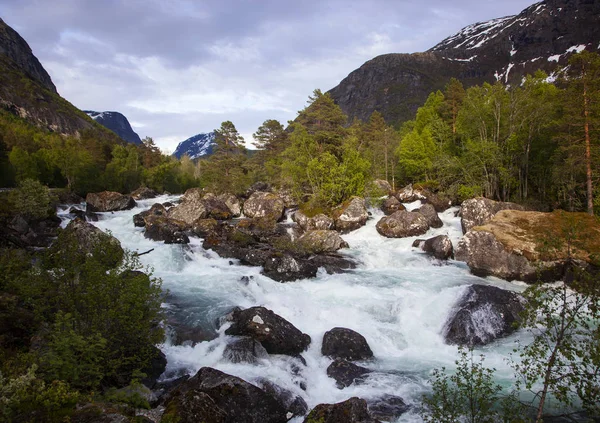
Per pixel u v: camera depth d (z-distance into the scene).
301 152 47.19
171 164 90.19
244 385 11.41
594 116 32.09
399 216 34.47
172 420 9.30
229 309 18.55
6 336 11.67
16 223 29.20
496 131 46.00
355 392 12.95
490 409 11.27
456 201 44.44
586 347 8.30
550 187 43.97
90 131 100.38
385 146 64.06
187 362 14.08
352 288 22.34
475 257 25.22
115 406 9.62
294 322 18.02
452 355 15.81
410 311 18.86
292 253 29.72
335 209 39.84
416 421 11.27
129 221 40.34
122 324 11.70
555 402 11.84
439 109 58.94
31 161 61.09
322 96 52.97
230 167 69.56
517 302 18.48
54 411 7.81
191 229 35.88
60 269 12.34
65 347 9.75
